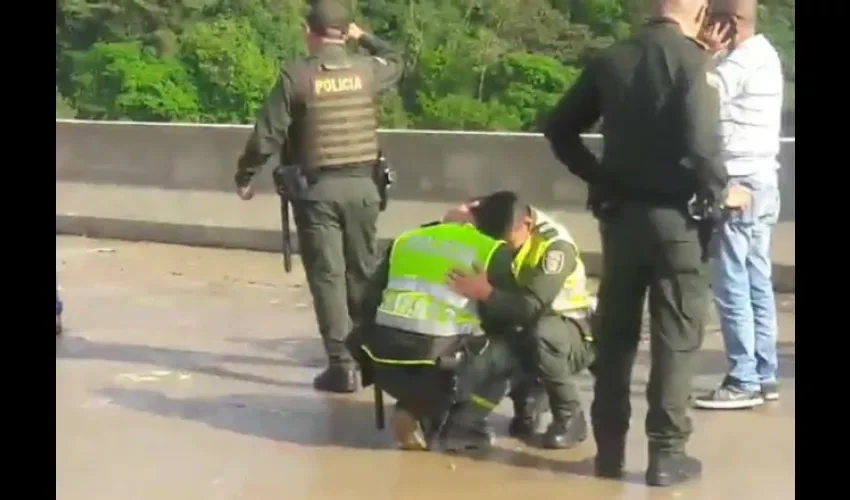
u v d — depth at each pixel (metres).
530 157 19.78
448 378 8.90
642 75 7.80
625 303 8.23
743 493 8.16
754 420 9.74
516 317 8.84
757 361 10.19
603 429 8.52
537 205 19.70
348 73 10.59
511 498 8.19
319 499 8.24
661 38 7.80
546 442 9.27
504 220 8.86
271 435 9.73
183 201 21.92
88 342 13.12
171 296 16.06
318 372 11.84
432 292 8.92
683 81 7.68
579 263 9.13
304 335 13.60
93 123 23.12
